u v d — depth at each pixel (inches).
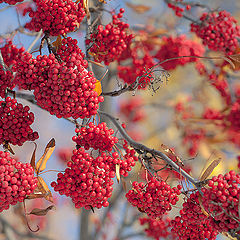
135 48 67.2
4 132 57.6
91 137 58.0
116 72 67.8
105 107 68.4
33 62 56.8
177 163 59.6
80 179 57.2
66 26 58.4
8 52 62.3
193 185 58.7
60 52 58.4
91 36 61.1
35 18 58.5
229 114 72.5
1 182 56.4
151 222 70.4
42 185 57.7
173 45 69.6
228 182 57.5
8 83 58.5
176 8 67.0
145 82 62.2
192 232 59.3
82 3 58.6
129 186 65.4
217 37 65.0
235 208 56.9
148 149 59.7
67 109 56.7
